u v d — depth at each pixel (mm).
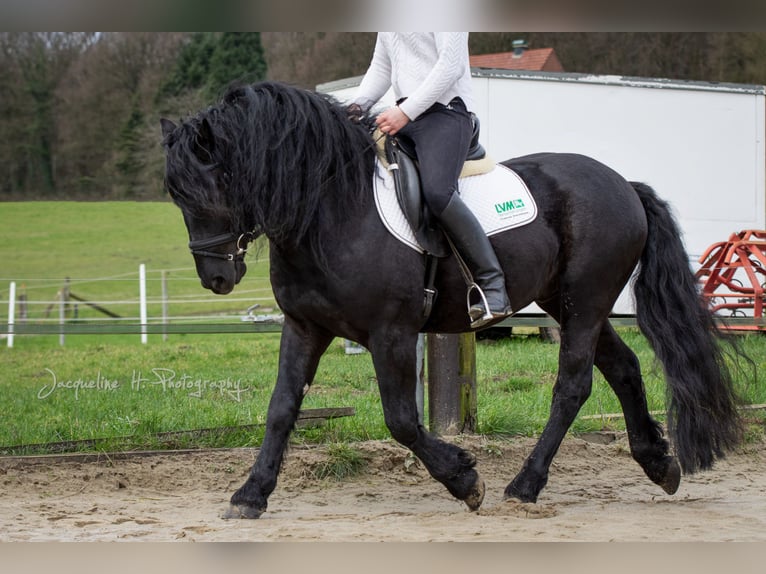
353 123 6137
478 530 5594
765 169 18453
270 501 6926
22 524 5832
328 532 5531
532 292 6582
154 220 45062
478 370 12969
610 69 41281
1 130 49000
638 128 17531
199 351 16812
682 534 5562
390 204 6039
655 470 7129
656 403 10422
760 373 11914
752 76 39625
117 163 49469
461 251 6082
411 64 6246
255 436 8398
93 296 30844
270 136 5785
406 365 6035
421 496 7148
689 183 17922
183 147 5680
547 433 6586
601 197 6754
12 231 42281
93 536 5426
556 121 16969
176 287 31609
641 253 7023
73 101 49344
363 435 8461
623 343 7305
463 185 6387
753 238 18297
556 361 13742
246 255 6418
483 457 8133
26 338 22078
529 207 6512
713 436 6867
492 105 16562
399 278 5957
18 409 10586
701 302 6980
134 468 7539
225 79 47688
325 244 5855
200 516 6219
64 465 7535
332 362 13992
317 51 44469
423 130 6141
